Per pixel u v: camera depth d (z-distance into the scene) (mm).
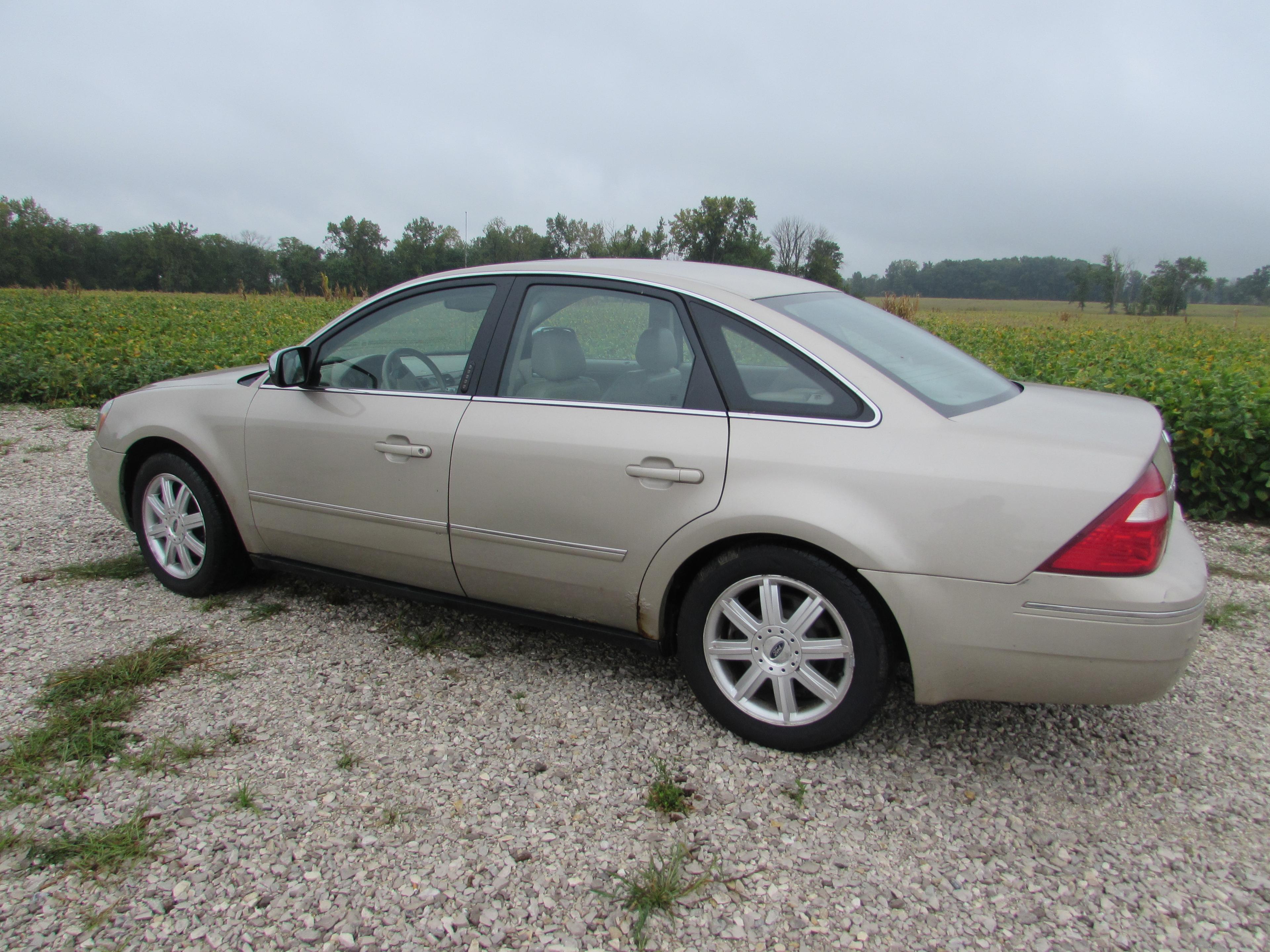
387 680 3160
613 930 1950
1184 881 2143
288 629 3602
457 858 2184
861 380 2531
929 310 64125
